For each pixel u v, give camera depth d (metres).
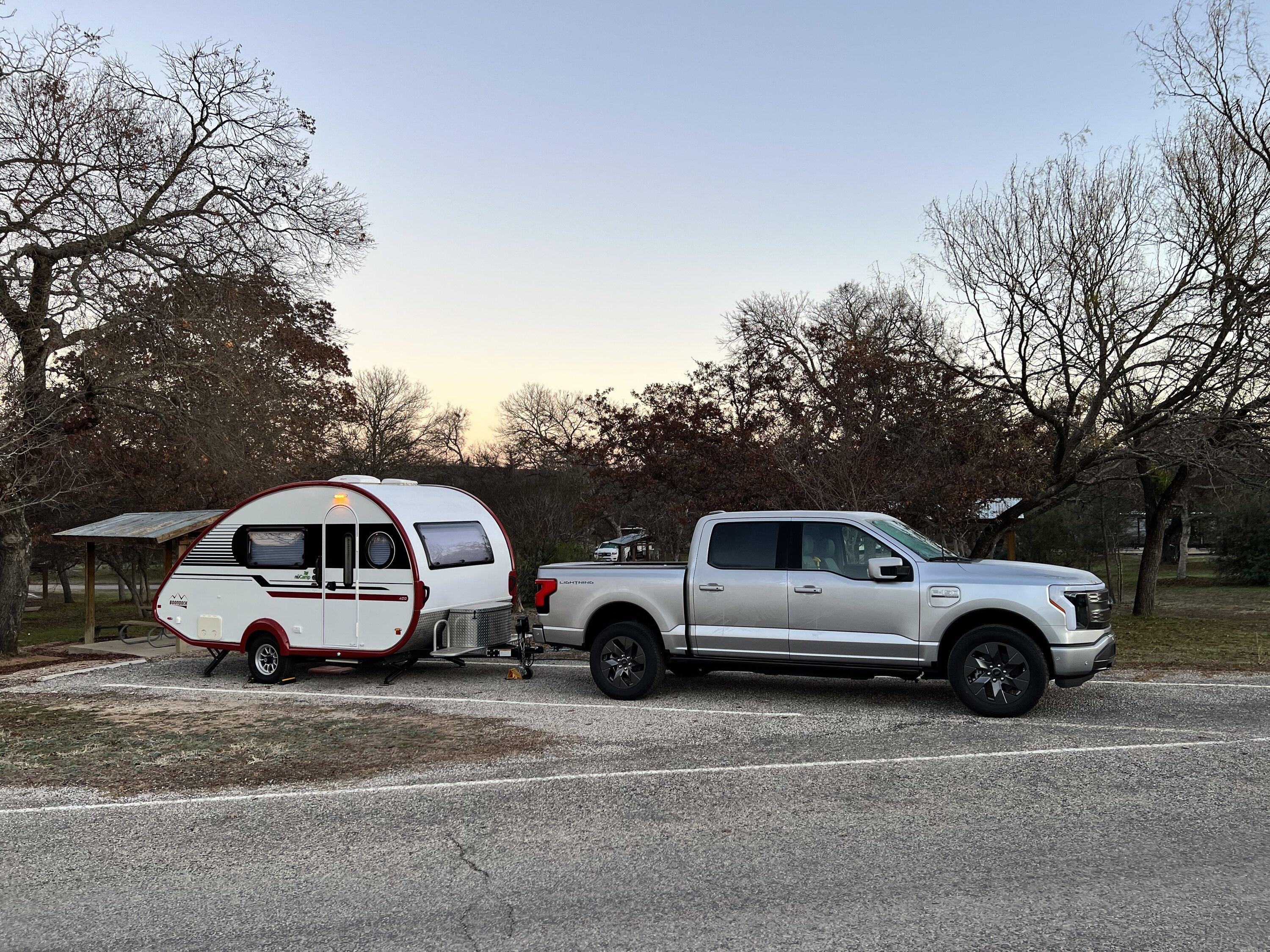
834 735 8.11
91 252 16.83
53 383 17.73
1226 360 15.81
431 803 6.43
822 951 3.95
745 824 5.73
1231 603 29.77
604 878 4.90
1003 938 4.02
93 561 16.91
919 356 17.12
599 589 10.28
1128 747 7.36
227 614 12.41
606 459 18.52
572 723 8.92
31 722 9.88
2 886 5.07
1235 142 16.12
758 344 19.05
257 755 8.00
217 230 18.66
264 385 19.22
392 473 42.72
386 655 11.45
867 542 9.32
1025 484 16.34
